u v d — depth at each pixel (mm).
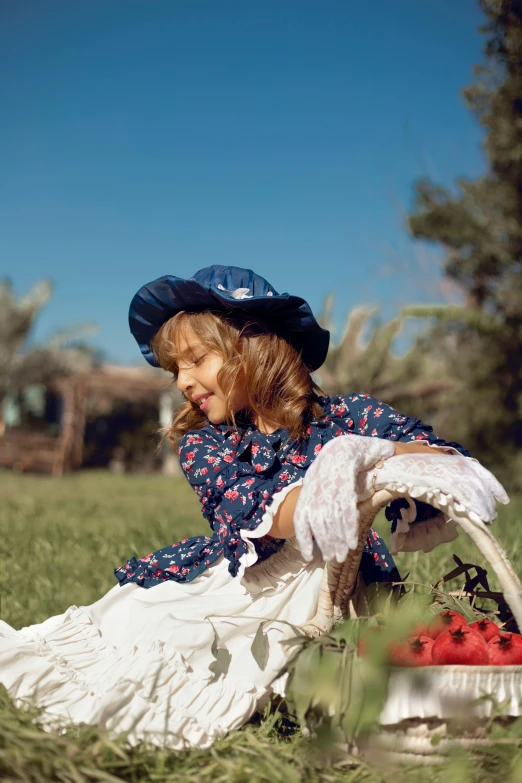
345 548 1883
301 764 1809
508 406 15727
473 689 1755
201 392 2570
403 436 2453
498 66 11977
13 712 1978
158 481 20000
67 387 27062
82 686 2186
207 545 2471
